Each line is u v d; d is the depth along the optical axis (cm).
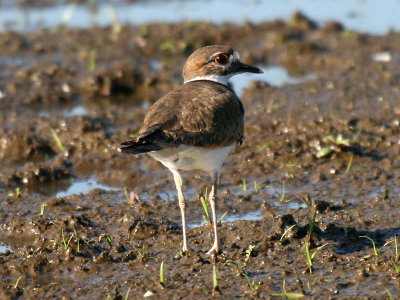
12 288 927
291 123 1552
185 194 1273
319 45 2127
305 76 1931
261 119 1586
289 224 1072
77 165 1435
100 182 1360
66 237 1076
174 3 2688
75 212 1196
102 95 1881
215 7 2606
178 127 909
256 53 2116
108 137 1525
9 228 1133
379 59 1972
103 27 2350
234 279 924
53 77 1961
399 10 2466
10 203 1250
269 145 1438
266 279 923
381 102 1642
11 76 1956
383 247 998
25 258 1005
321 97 1706
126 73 1912
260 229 1067
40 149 1506
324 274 927
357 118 1538
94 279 955
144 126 933
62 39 2248
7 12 2591
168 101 966
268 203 1198
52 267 991
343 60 1980
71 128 1571
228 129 965
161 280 907
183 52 2156
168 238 1074
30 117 1688
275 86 1822
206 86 1034
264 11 2527
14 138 1511
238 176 1338
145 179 1356
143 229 1091
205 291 895
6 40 2223
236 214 1177
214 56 1120
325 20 2381
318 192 1252
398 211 1137
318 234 1045
